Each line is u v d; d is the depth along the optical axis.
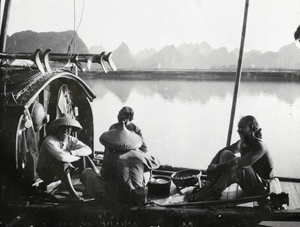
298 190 5.48
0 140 4.49
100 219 4.47
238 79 6.12
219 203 4.48
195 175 5.24
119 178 4.46
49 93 5.56
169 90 22.56
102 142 4.69
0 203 4.59
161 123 16.11
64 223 4.57
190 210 4.33
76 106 6.28
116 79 26.75
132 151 4.69
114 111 16.88
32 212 4.52
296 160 11.53
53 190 5.24
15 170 4.56
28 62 5.88
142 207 4.42
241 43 6.05
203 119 16.58
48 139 4.86
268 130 14.40
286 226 7.01
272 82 24.75
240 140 4.72
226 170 4.50
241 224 4.32
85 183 4.83
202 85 24.09
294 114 15.92
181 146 13.54
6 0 5.89
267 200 4.39
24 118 4.61
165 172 6.04
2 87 4.79
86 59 5.59
